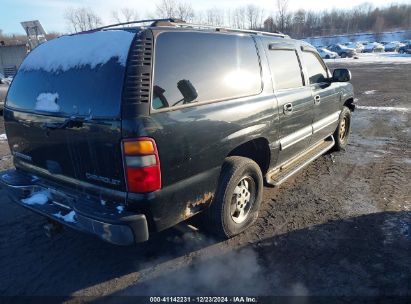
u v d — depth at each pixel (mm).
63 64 2926
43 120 2957
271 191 4691
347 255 3246
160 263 3230
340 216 3963
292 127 4195
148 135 2457
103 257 3350
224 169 3299
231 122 3125
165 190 2645
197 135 2807
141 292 2871
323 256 3242
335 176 5191
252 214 3719
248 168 3438
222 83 3156
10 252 3457
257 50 3713
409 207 4141
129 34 2695
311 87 4699
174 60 2770
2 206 4441
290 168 4465
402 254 3234
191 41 2967
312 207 4199
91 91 2633
